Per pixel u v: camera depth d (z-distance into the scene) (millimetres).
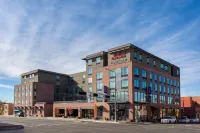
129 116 51562
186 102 89438
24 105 90188
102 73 60188
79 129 28109
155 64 66375
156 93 63219
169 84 72062
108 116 54781
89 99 64125
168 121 50125
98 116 57625
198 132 26172
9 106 104000
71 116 66375
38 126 33219
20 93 94438
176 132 25688
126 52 57281
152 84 61594
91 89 66625
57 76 94688
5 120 51438
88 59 69250
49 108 78875
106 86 56969
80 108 63250
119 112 53781
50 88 90188
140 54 59969
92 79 62656
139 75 55906
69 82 96375
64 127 31391
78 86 91562
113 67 57625
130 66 53625
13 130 26281
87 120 51750
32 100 84812
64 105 69438
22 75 97000
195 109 85000
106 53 64812
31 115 83062
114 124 39562
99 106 57531
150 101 58125
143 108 55750
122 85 54562
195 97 89000
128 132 24812
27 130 26453
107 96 49062
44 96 88000
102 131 25609
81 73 91250
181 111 80562
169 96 71000
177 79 77938
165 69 72000
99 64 65000
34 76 91250
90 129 28203
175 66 78500
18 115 79500
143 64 60094
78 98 89062
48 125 35375
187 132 25938
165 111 67438
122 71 55250
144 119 55062
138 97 54188
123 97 53844
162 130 28234
